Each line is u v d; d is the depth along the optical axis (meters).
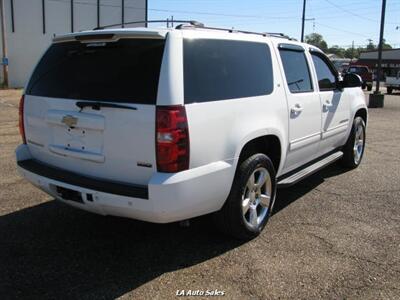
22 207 5.20
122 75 3.62
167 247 4.22
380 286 3.58
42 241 4.32
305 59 5.46
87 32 3.90
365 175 6.89
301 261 3.97
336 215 5.11
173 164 3.42
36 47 35.16
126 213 3.62
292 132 4.93
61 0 35.47
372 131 11.74
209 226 4.68
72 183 3.82
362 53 60.97
